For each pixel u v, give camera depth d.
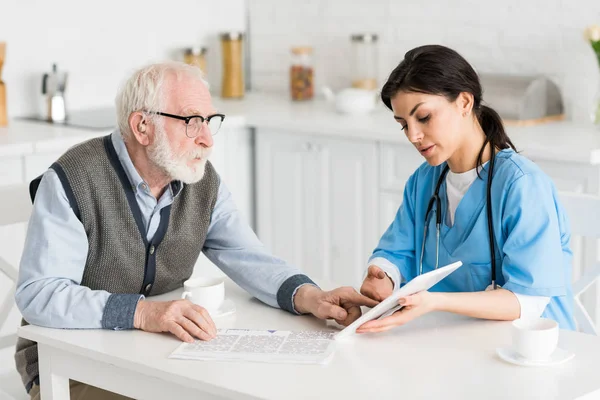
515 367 1.63
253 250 2.19
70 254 2.00
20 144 3.28
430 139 1.94
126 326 1.89
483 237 2.03
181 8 4.50
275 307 2.07
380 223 3.68
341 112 4.00
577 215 2.29
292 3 4.56
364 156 3.66
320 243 3.93
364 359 1.69
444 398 1.51
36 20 3.95
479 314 1.86
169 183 2.10
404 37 4.18
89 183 2.02
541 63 3.74
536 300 1.91
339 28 4.41
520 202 1.95
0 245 3.41
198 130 2.00
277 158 4.01
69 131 3.56
